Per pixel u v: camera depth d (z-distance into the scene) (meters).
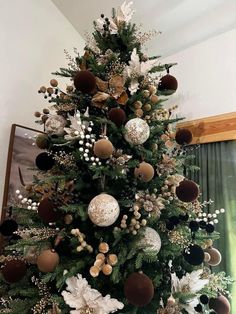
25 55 1.59
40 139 1.10
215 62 1.64
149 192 1.00
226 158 1.47
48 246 0.92
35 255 0.94
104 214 0.82
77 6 1.74
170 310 0.83
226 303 0.96
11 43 1.54
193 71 1.73
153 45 1.83
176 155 1.12
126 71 1.06
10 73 1.51
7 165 1.38
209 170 1.51
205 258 0.99
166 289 0.93
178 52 1.83
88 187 1.00
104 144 0.90
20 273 0.91
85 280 0.84
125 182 0.99
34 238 0.92
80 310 0.81
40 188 1.04
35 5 1.69
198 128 1.60
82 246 0.86
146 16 1.67
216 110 1.58
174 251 0.96
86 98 1.10
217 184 1.47
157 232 0.96
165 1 1.57
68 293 0.83
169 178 1.03
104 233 0.92
